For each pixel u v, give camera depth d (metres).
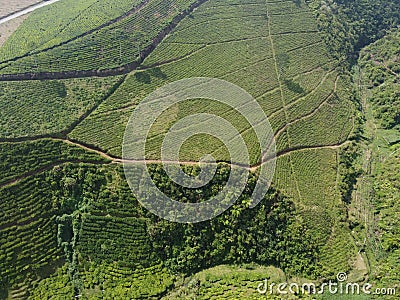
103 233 63.38
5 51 79.44
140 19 91.44
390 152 80.31
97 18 89.44
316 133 79.50
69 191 64.75
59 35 84.19
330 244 66.25
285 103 81.88
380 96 90.19
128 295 60.00
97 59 81.00
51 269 61.75
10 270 59.22
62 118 70.44
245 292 60.72
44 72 76.50
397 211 69.50
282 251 64.69
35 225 62.38
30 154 65.44
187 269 63.34
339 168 76.06
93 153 67.56
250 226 64.69
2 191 62.12
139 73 81.31
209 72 85.00
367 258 65.81
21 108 70.25
